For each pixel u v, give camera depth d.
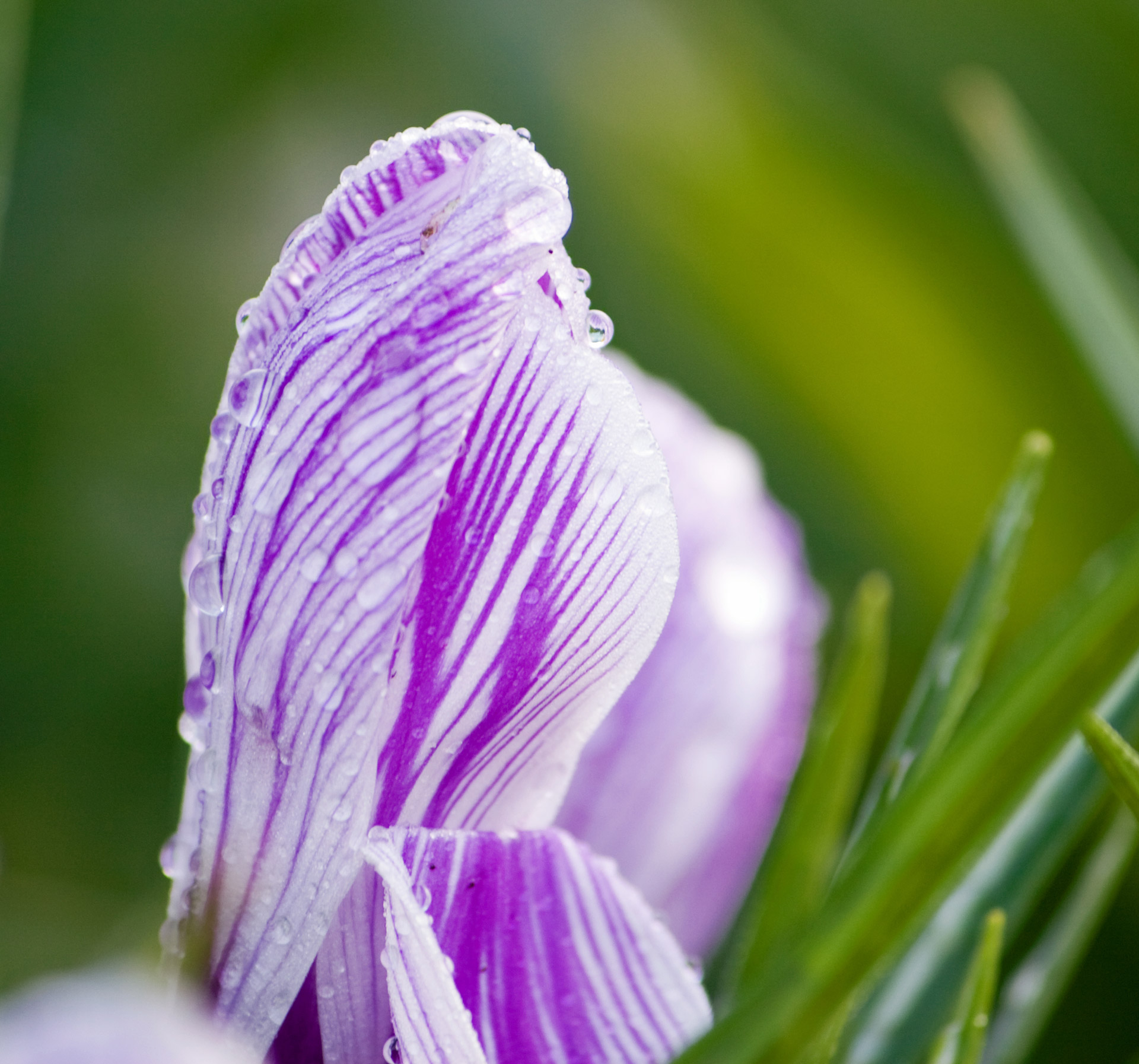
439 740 0.21
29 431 0.36
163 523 0.36
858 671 0.24
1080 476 0.34
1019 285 0.35
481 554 0.21
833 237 0.36
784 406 0.36
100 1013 0.19
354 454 0.21
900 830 0.21
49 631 0.34
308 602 0.21
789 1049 0.21
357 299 0.21
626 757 0.25
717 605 0.25
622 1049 0.21
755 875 0.26
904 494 0.35
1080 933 0.24
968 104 0.28
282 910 0.21
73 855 0.31
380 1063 0.21
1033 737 0.21
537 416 0.21
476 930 0.21
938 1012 0.23
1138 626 0.21
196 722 0.22
